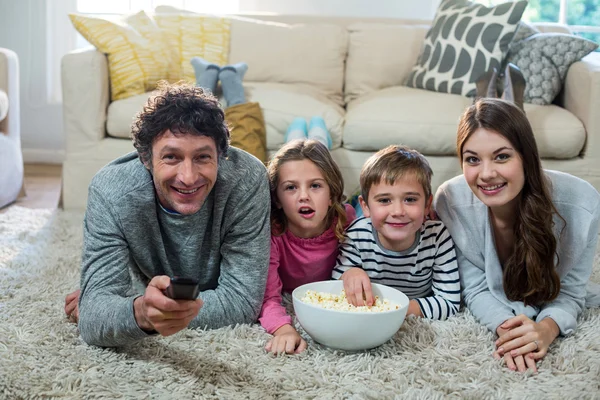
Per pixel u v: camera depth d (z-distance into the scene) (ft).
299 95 10.19
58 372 4.32
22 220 9.02
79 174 9.91
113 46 10.06
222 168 4.91
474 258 5.53
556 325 4.98
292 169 5.32
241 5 14.05
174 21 11.34
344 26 12.40
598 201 5.25
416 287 5.65
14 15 14.14
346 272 5.33
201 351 4.68
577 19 13.96
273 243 5.58
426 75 10.68
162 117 4.29
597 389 4.24
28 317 5.32
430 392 4.16
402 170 5.06
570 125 9.32
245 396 4.12
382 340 4.72
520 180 4.91
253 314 5.16
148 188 4.74
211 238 5.10
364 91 11.49
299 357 4.70
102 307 4.49
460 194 5.51
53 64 14.37
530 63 10.09
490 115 4.87
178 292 3.76
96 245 4.78
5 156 10.12
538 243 5.08
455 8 10.84
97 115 9.82
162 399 4.03
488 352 4.81
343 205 5.71
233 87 9.84
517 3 10.06
